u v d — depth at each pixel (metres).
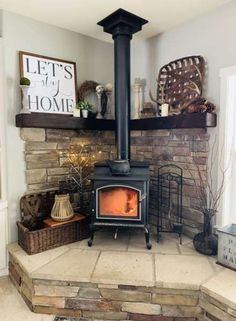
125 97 2.46
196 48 2.36
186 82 2.42
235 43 2.07
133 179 2.18
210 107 2.17
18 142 2.35
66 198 2.39
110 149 3.02
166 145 2.65
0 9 2.19
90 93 2.86
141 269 1.86
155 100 2.71
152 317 1.75
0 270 2.30
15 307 1.90
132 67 3.03
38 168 2.47
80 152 2.76
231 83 2.13
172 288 1.70
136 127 2.80
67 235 2.31
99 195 2.24
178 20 2.40
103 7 2.17
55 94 2.54
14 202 2.35
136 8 2.18
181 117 2.30
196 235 2.25
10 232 2.34
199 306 1.69
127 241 2.38
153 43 2.77
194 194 2.42
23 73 2.33
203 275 1.78
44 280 1.81
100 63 2.92
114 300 1.77
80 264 1.94
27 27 2.36
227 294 1.57
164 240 2.40
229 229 1.99
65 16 2.34
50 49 2.52
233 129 2.18
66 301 1.81
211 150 2.27
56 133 2.57
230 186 2.22
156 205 2.76
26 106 2.25
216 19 2.19
